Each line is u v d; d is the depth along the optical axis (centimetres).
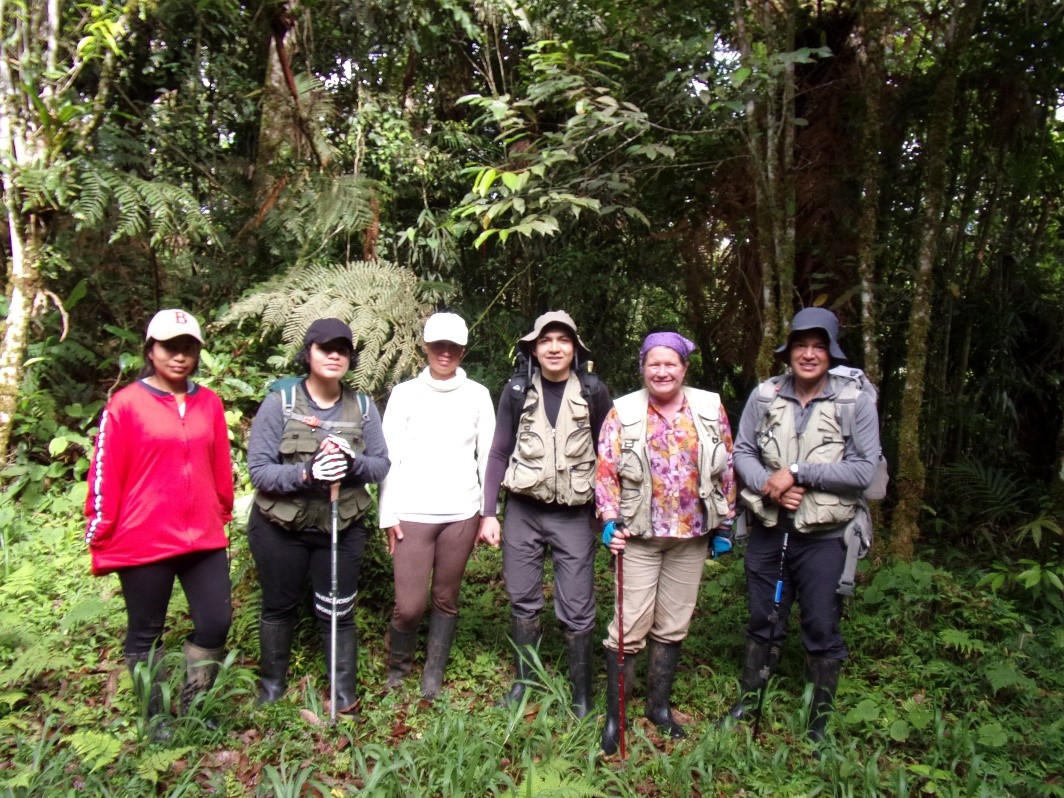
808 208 487
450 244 570
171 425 272
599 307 582
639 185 499
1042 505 473
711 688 339
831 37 478
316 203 521
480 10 561
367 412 313
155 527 271
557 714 307
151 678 275
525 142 549
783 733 304
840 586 295
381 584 377
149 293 538
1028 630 361
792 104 436
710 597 414
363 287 495
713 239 523
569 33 489
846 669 350
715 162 470
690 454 293
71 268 488
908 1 455
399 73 636
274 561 299
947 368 559
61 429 468
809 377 293
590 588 319
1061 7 440
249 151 623
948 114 430
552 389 316
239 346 521
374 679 335
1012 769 282
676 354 289
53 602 370
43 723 285
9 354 452
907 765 286
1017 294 558
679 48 442
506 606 405
